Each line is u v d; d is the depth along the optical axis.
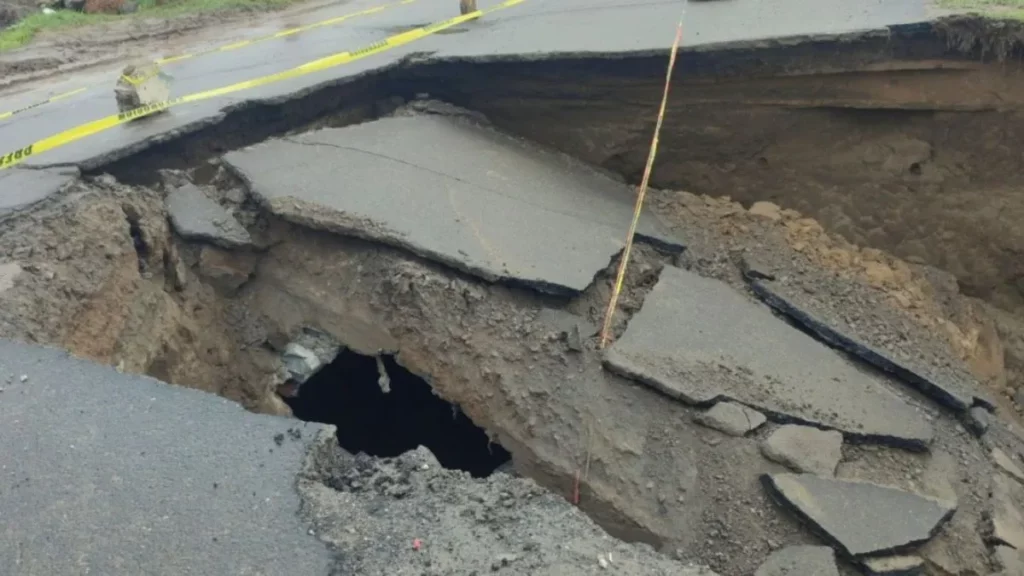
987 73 5.89
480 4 9.37
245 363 5.45
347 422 6.08
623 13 7.76
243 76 7.07
